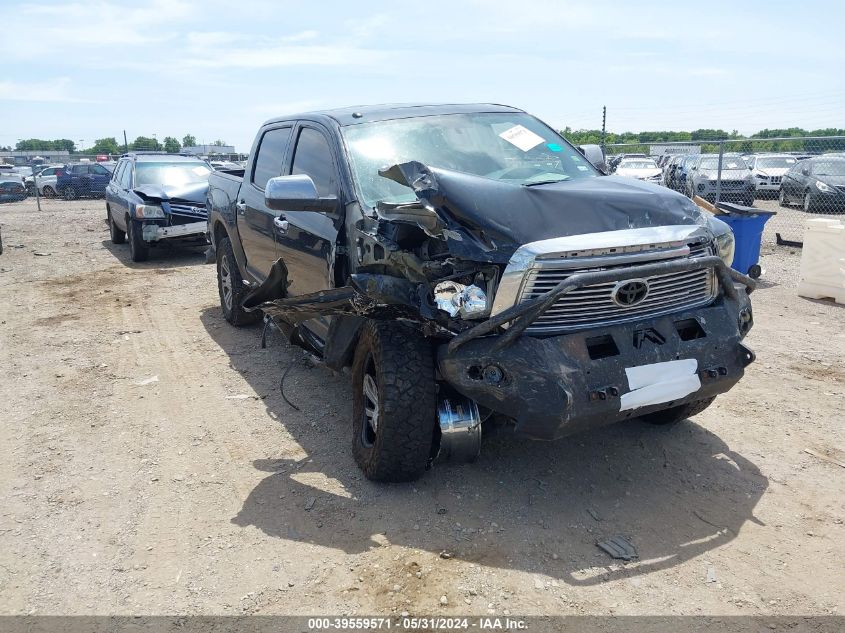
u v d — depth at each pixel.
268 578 3.43
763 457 4.50
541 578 3.35
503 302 3.55
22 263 12.73
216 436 5.05
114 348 7.26
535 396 3.49
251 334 7.64
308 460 4.62
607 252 3.61
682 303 3.93
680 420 4.80
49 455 4.83
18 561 3.65
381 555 3.56
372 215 4.30
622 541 3.62
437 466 4.43
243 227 6.68
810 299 8.73
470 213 3.67
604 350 3.70
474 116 5.35
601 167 5.54
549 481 4.25
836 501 3.97
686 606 3.14
